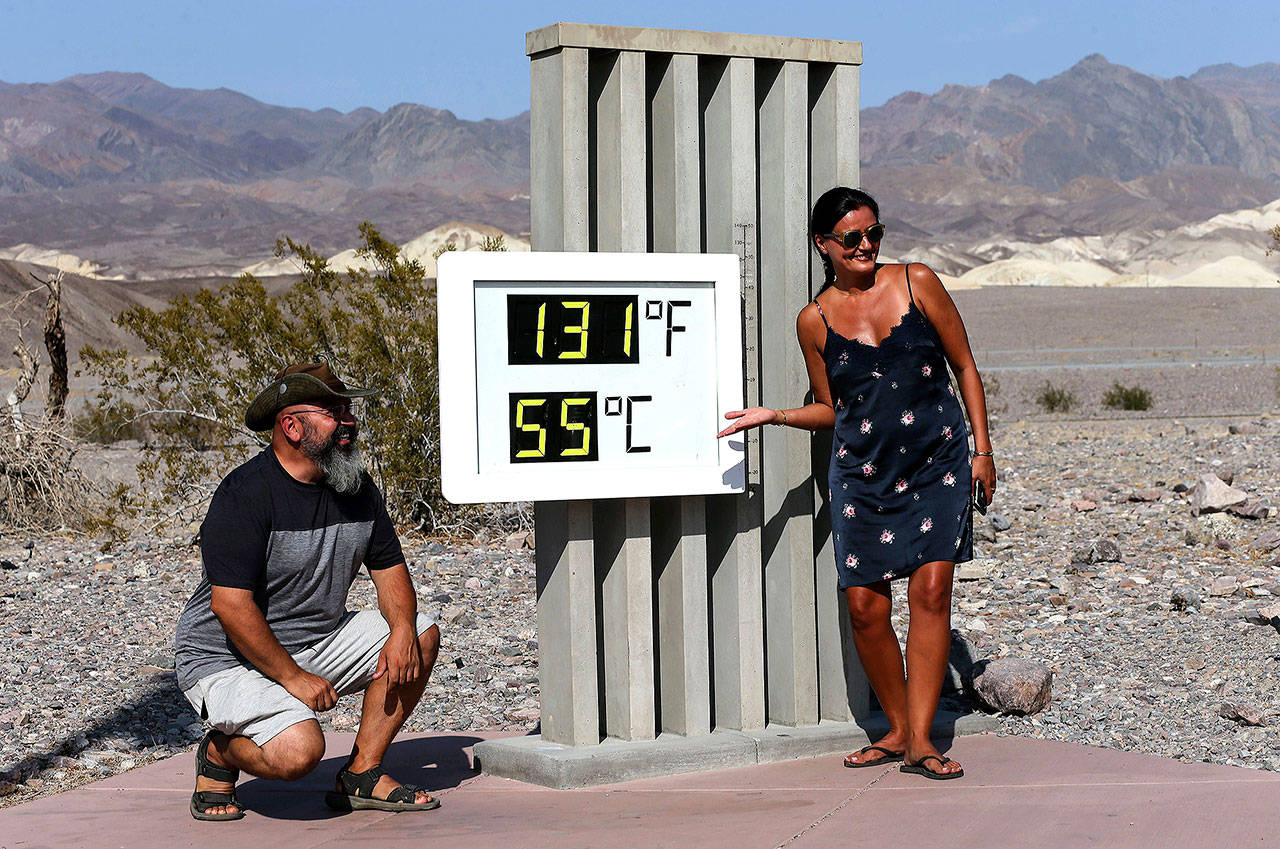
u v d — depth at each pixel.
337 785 4.61
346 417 4.36
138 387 12.88
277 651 4.29
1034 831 3.94
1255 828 3.89
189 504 12.92
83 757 5.86
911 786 4.56
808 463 5.20
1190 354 48.81
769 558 5.32
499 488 4.64
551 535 4.96
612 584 5.02
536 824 4.24
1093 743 5.50
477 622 8.65
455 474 4.60
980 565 9.58
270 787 4.97
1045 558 10.01
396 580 4.55
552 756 4.80
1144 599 8.45
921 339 4.62
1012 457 17.56
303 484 4.33
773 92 5.15
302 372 4.31
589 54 4.93
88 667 7.61
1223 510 11.40
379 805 4.53
